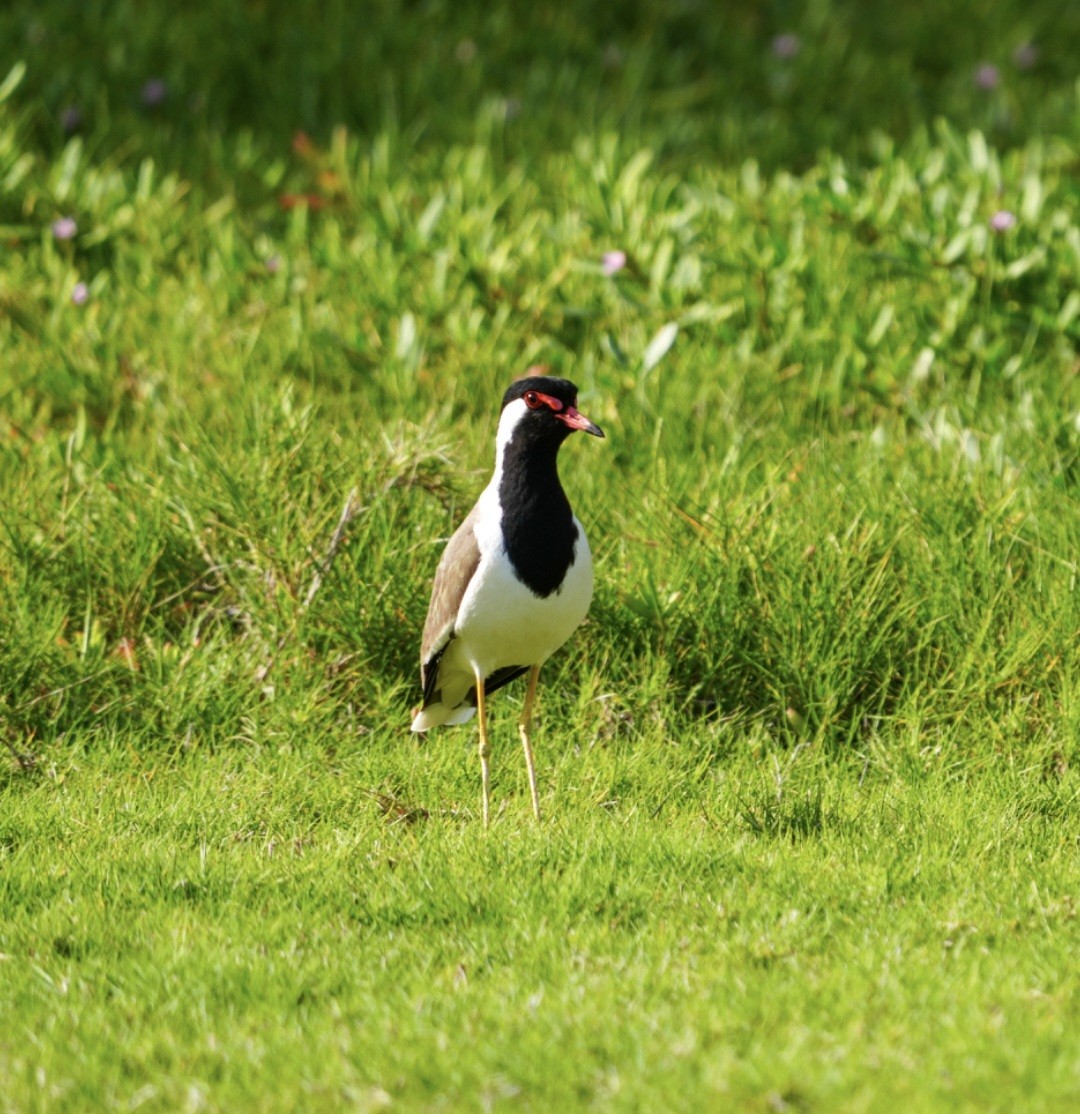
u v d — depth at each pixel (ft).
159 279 51.96
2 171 55.83
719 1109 19.89
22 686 34.32
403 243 52.60
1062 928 24.66
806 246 51.16
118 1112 20.57
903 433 40.60
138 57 67.15
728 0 77.92
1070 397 42.45
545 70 68.74
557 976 23.70
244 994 23.43
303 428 38.22
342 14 71.10
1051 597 34.37
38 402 46.09
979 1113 19.54
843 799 30.58
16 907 26.45
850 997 22.53
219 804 30.55
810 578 35.14
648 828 28.96
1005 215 46.39
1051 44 75.82
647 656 34.55
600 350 47.83
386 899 26.25
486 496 29.40
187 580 37.37
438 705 32.83
